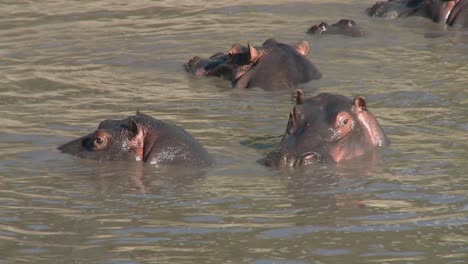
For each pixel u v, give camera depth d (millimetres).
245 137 53562
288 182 45781
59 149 50938
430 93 63094
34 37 82500
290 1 96625
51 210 41844
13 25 86938
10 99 62469
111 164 48719
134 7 94062
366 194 43969
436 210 41781
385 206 42344
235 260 36188
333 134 49375
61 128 55250
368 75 69250
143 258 36375
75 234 38969
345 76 69125
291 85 66562
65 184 45594
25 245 37688
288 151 48344
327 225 39906
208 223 40156
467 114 57750
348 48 78062
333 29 83250
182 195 43938
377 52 76688
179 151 48812
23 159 49375
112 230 39406
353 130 49938
